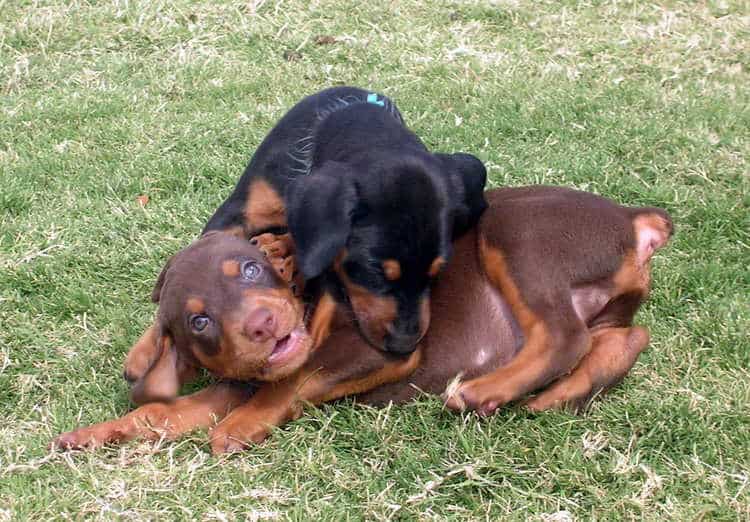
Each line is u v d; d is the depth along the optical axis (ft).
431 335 4.81
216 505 4.31
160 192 6.06
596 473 4.43
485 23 7.94
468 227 4.92
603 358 4.77
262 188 5.32
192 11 7.86
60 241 5.64
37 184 6.07
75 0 7.91
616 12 8.09
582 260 4.78
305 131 5.33
